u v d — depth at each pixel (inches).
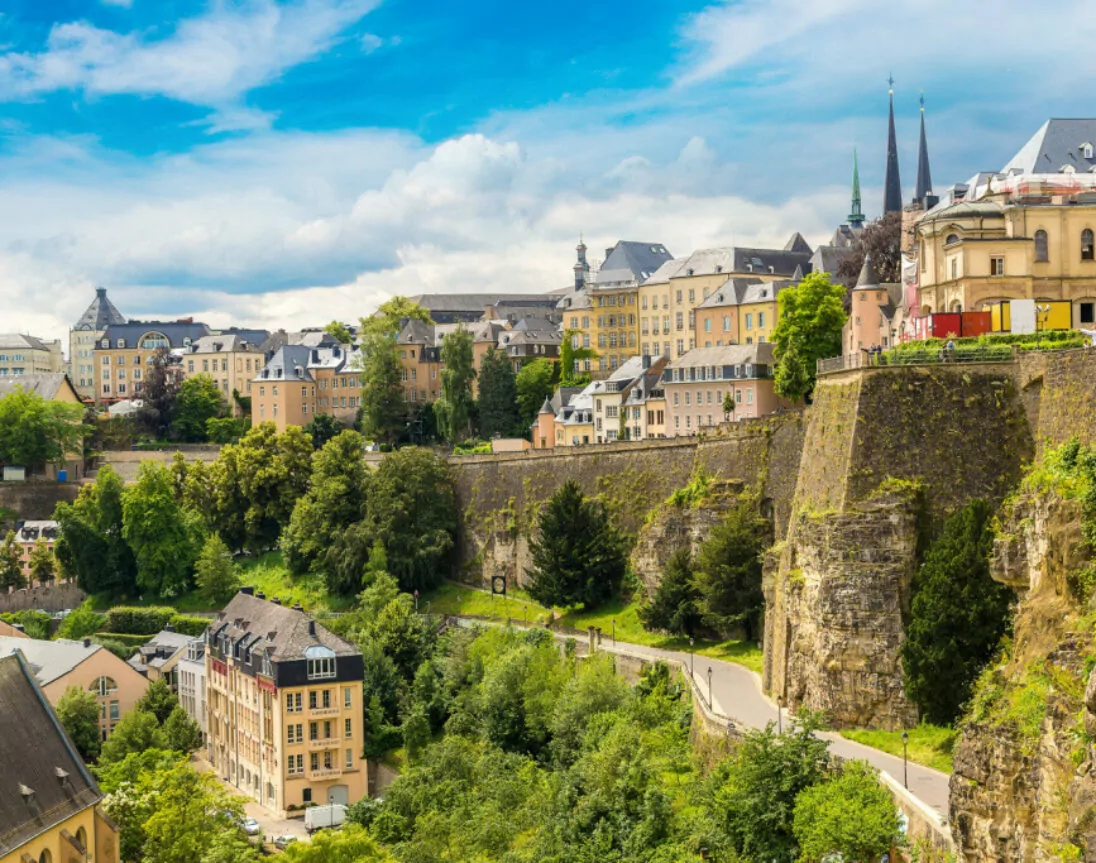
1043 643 3127.5
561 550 6589.6
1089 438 3880.4
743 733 4170.8
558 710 5378.9
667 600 5831.7
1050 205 5457.7
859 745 4072.3
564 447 7475.4
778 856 3528.5
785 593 4648.1
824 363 4785.9
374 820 5265.8
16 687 4288.9
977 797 3026.6
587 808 4318.4
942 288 5502.0
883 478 4360.2
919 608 4005.9
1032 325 4768.7
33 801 3964.1
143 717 6565.0
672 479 6722.4
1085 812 2532.0
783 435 5738.2
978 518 4023.1
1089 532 3122.5
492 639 6402.6
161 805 4638.3
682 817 4010.8
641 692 5319.9
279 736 6013.8
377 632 6835.6
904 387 4434.1
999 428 4328.3
